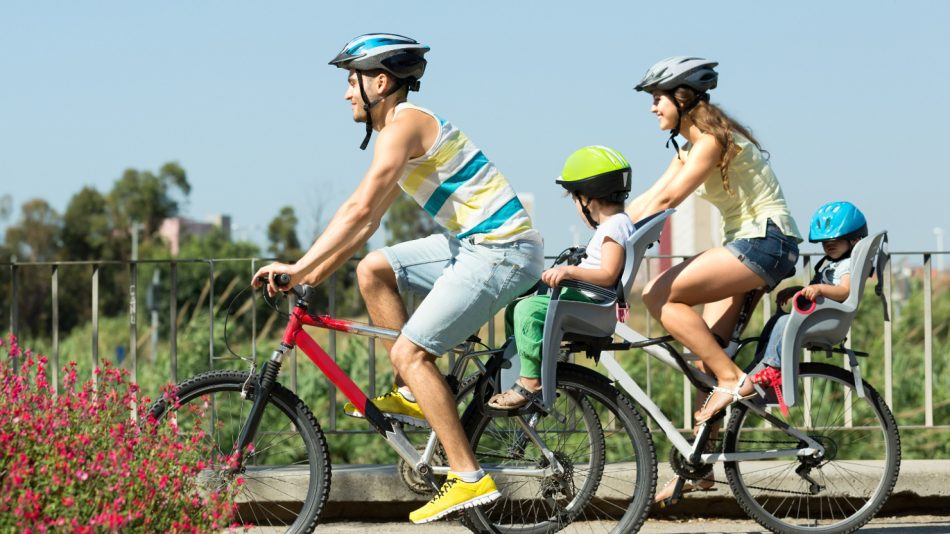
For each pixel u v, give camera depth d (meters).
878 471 8.52
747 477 8.55
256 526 8.44
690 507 9.08
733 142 7.67
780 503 8.72
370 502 8.86
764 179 7.85
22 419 6.00
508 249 7.14
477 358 7.70
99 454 5.75
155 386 14.13
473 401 7.68
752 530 8.71
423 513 7.25
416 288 7.57
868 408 9.23
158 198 152.12
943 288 19.34
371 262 7.59
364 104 7.19
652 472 7.83
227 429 7.77
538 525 7.86
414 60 7.16
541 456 7.80
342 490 8.76
